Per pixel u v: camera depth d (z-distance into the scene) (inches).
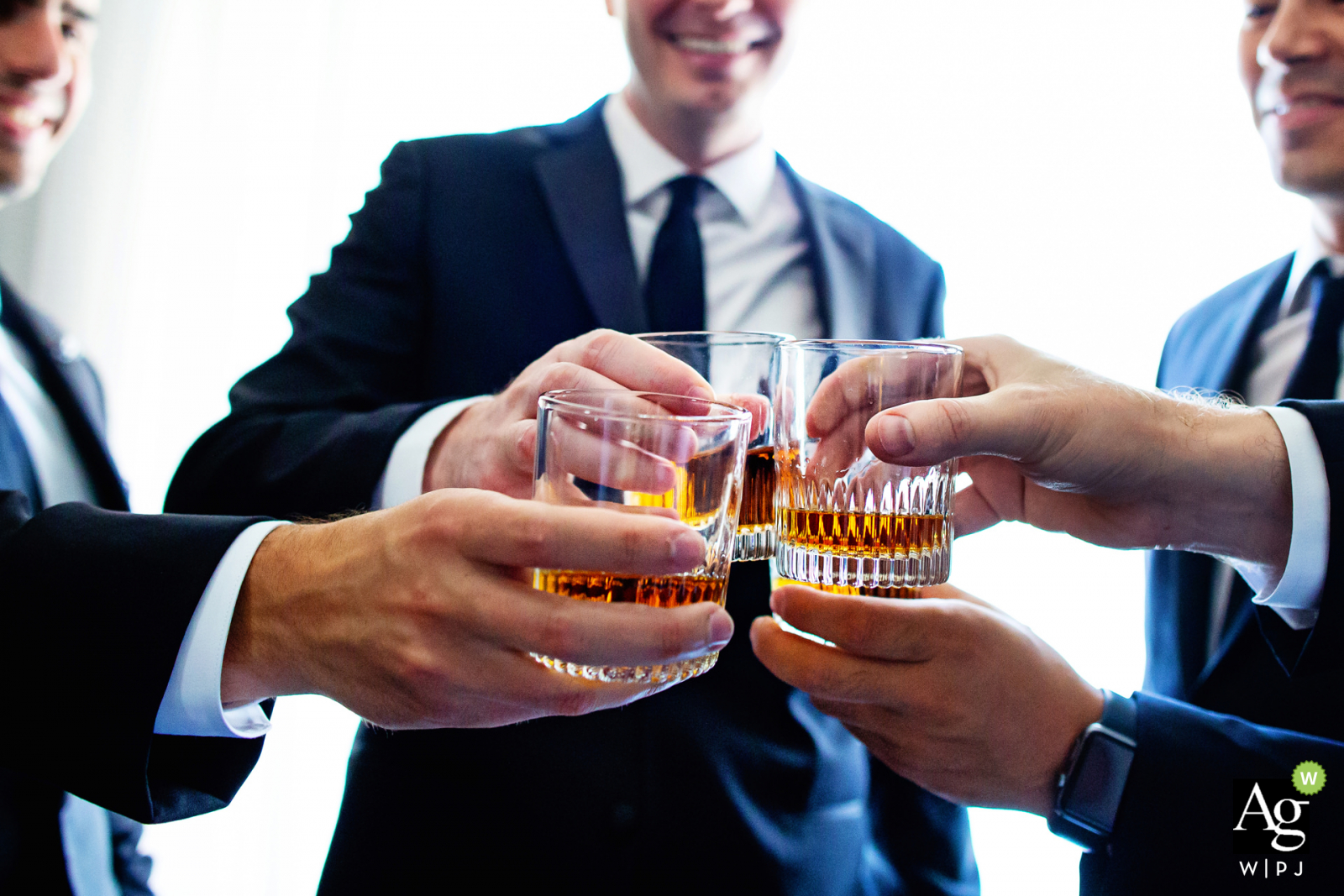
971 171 89.7
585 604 25.5
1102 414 34.6
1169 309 85.8
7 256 110.4
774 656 34.5
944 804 53.6
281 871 95.7
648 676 27.6
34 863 49.1
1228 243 84.6
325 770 96.5
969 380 40.4
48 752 31.0
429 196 61.8
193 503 53.1
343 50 105.6
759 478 39.5
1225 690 52.5
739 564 53.4
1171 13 85.3
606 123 63.7
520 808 47.6
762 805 49.8
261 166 108.8
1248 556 39.4
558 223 60.5
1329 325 53.6
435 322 60.3
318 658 29.6
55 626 31.1
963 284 89.9
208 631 30.7
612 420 27.1
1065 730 36.0
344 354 58.8
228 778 34.2
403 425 48.1
